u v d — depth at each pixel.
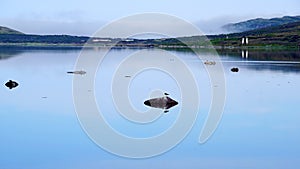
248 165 17.83
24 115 26.94
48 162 17.83
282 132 23.17
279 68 62.41
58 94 35.47
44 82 44.00
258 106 30.97
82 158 18.20
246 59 82.44
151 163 17.91
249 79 48.62
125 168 17.16
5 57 84.25
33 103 31.30
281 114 28.11
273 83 45.16
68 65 63.97
